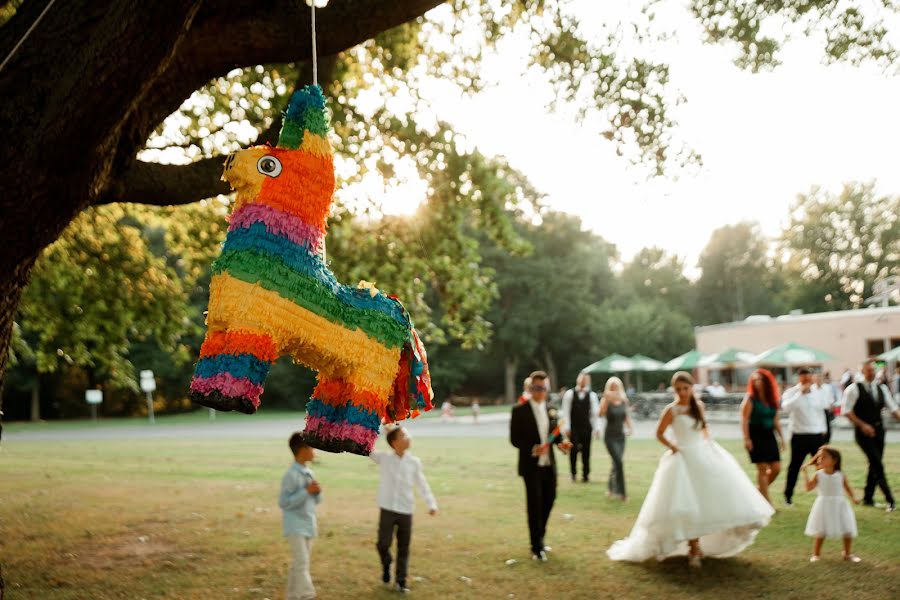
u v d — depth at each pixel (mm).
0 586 4082
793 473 9047
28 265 3572
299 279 2338
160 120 4188
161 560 6781
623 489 9492
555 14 6793
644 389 48094
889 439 16703
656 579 5945
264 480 12000
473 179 8773
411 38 8148
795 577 5910
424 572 6301
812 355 24484
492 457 14930
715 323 74750
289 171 2365
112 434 26578
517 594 5637
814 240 65375
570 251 48188
